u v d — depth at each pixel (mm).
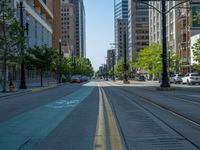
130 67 167375
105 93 39188
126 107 21359
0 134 11859
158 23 142875
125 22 163875
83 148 9453
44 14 113562
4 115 17953
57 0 148750
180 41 110625
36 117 16656
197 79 66250
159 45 104312
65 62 106688
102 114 17500
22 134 11828
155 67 102125
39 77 98812
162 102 25109
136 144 9859
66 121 15023
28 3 80688
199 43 63031
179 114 17203
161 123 14102
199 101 25906
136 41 194000
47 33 113438
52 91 47188
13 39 43375
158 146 9547
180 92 39688
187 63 101312
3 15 42375
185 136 11016
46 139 10859
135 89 50031
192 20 55000
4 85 43562
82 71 175625
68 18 193625
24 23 75750
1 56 44938
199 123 13945
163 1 44875
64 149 9375
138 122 14430
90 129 12711
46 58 64125
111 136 11180
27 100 29453
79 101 26891
